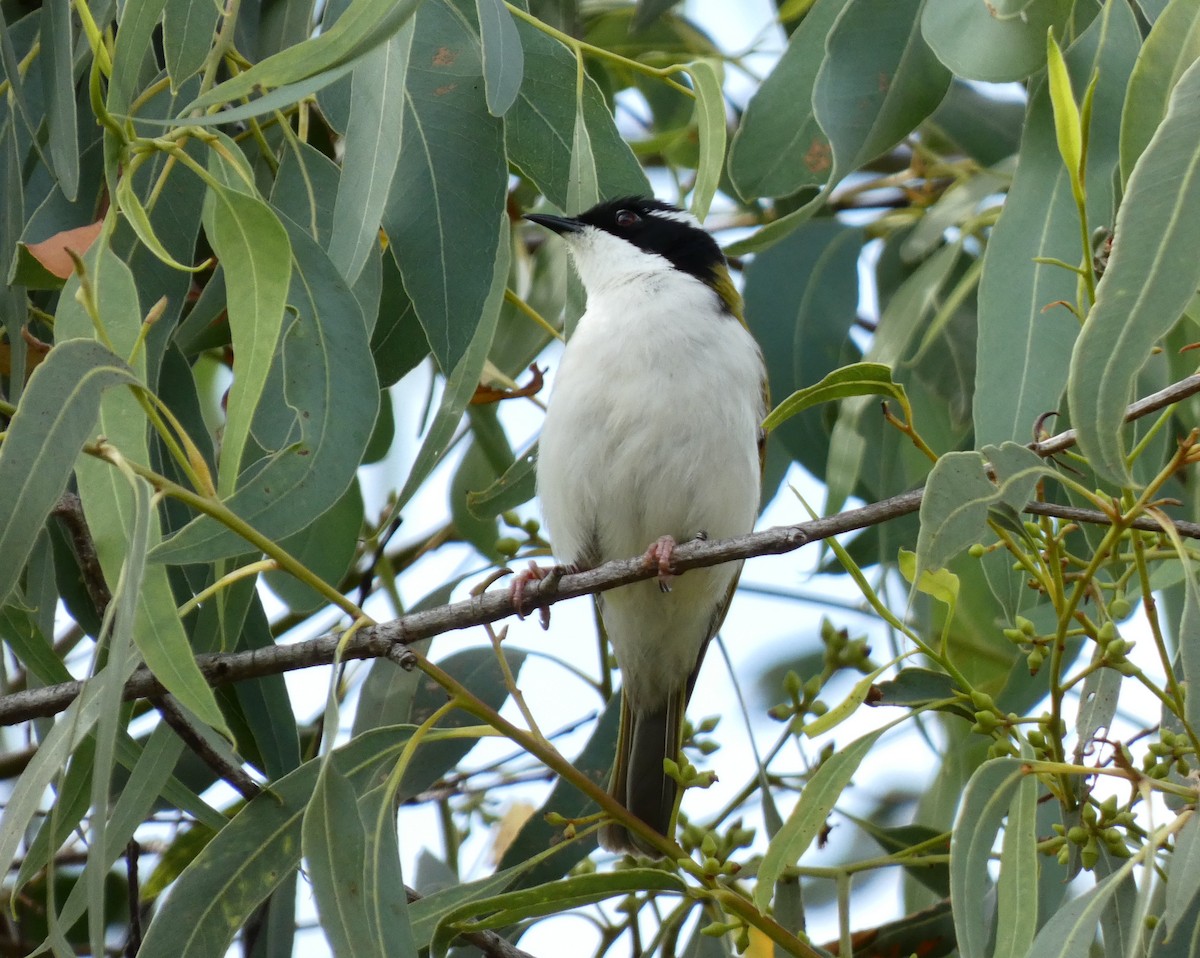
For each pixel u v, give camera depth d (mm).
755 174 9688
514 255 12164
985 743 10617
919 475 11398
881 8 8844
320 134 9953
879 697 7680
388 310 9477
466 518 11656
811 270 11148
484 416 11383
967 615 11211
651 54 12797
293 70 6797
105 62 7125
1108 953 6906
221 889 7172
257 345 6816
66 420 5926
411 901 8578
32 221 8672
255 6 9680
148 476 6172
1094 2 8797
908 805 12672
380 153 7547
